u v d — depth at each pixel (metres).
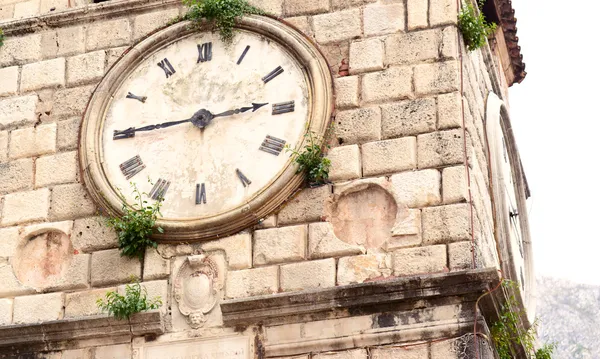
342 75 24.38
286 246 22.83
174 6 26.33
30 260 24.44
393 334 21.22
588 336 90.94
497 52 32.56
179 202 23.88
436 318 21.11
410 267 21.91
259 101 24.58
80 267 23.81
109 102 25.45
